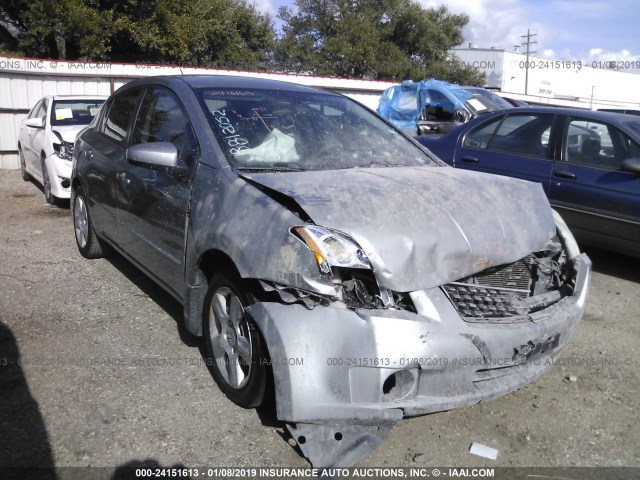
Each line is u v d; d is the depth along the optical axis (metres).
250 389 2.95
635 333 4.35
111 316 4.35
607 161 5.61
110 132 4.97
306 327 2.62
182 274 3.52
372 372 2.55
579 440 3.01
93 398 3.25
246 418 3.09
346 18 35.91
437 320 2.66
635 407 3.33
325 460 2.61
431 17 39.56
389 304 2.66
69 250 6.07
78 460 2.74
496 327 2.81
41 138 8.55
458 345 2.66
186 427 3.00
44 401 3.21
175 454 2.79
